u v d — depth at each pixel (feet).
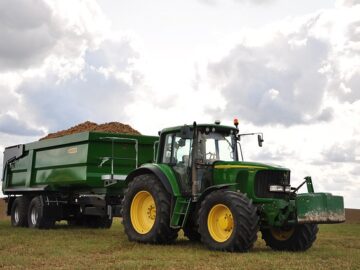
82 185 47.21
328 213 32.09
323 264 28.22
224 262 28.04
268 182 34.40
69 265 26.76
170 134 38.73
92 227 52.80
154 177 37.93
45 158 52.08
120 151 45.96
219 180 35.58
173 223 35.65
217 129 37.24
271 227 35.04
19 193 57.67
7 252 31.35
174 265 27.07
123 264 26.76
